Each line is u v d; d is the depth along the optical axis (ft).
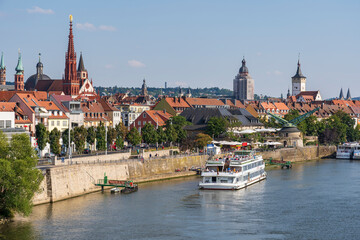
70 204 491.72
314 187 613.11
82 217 448.65
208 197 543.39
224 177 590.14
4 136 441.68
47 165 543.80
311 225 436.35
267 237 404.36
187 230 419.13
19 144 429.38
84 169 543.80
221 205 505.25
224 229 422.82
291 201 526.98
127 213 465.47
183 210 482.28
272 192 577.02
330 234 412.98
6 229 412.36
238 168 610.65
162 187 595.88
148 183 622.95
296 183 645.51
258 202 521.24
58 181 502.79
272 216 464.65
